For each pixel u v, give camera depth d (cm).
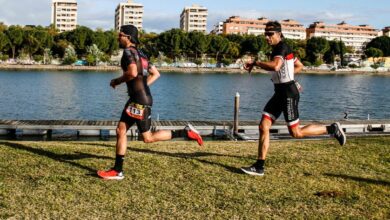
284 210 578
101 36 13962
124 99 5025
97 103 4600
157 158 813
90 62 13275
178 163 784
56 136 2375
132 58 644
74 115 3766
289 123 709
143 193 622
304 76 13238
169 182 675
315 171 769
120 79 655
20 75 9131
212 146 978
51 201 578
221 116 3916
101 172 676
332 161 845
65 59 13150
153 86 7338
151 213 553
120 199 596
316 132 726
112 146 955
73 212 547
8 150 844
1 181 649
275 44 686
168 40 14688
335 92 7069
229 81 9306
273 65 667
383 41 18350
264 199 616
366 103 5497
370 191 668
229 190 648
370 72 16962
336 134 727
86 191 619
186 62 15375
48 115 3725
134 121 674
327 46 16725
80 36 13638
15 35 12744
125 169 733
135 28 653
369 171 787
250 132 2456
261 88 7356
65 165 750
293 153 902
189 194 625
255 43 15288
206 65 15300
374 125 2723
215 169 755
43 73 10175
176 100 5141
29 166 736
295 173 750
